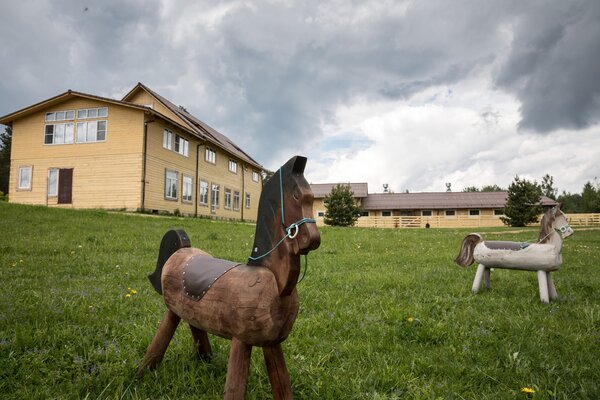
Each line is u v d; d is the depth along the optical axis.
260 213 2.46
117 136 22.94
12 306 4.78
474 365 3.46
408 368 3.42
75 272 7.42
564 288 6.60
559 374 3.28
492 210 44.69
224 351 3.67
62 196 23.39
